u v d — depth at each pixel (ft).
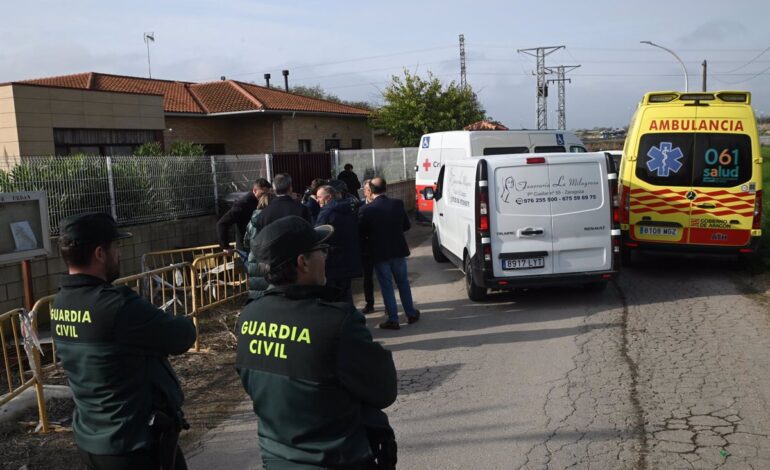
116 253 8.83
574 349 20.12
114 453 8.18
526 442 13.74
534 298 27.45
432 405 16.10
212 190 37.14
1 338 15.47
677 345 20.08
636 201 31.01
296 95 93.86
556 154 25.67
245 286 28.68
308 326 6.63
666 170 30.42
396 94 96.12
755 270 31.32
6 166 26.08
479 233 25.50
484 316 24.84
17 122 44.62
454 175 31.09
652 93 30.71
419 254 41.52
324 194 21.68
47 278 24.93
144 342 8.36
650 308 24.98
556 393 16.48
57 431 14.89
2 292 22.97
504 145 42.83
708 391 16.14
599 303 26.08
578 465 12.61
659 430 14.01
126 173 30.96
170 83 80.79
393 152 68.39
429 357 20.08
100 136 52.54
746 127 29.48
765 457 12.60
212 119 75.92
